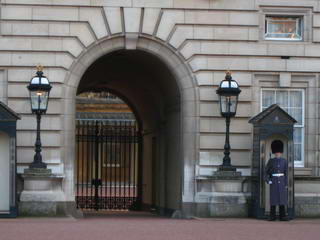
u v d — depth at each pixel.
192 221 28.97
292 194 29.83
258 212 29.88
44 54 30.95
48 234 23.28
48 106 30.89
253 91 31.81
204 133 31.50
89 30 31.14
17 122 30.64
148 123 40.81
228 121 30.81
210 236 23.30
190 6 31.55
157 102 38.03
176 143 33.62
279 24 32.31
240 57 31.75
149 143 40.75
